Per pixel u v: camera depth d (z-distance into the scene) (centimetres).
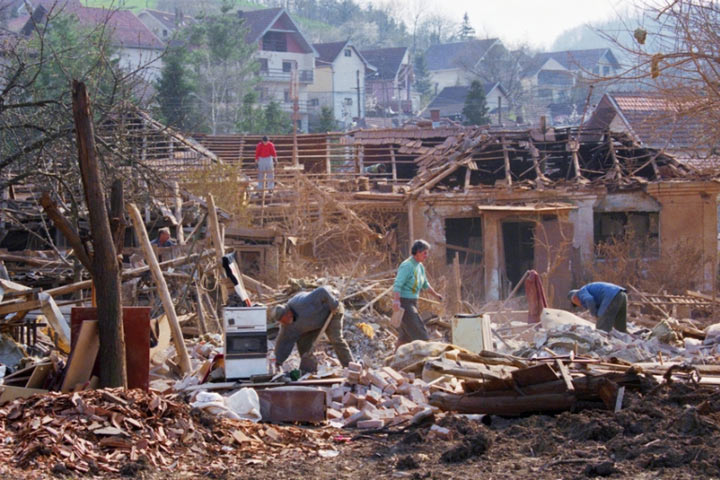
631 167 2727
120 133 1330
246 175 2759
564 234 2408
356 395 819
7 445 625
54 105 1287
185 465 633
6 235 2003
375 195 2609
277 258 1952
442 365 812
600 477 580
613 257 2466
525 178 2873
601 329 1189
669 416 685
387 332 1377
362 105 8075
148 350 850
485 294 2466
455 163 2764
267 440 705
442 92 7775
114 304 809
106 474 601
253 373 846
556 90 8338
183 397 806
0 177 1397
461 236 2775
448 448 670
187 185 2269
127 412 672
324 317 948
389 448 686
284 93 7275
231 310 852
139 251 1546
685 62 1291
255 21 7325
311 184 2461
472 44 10212
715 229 2575
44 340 1133
